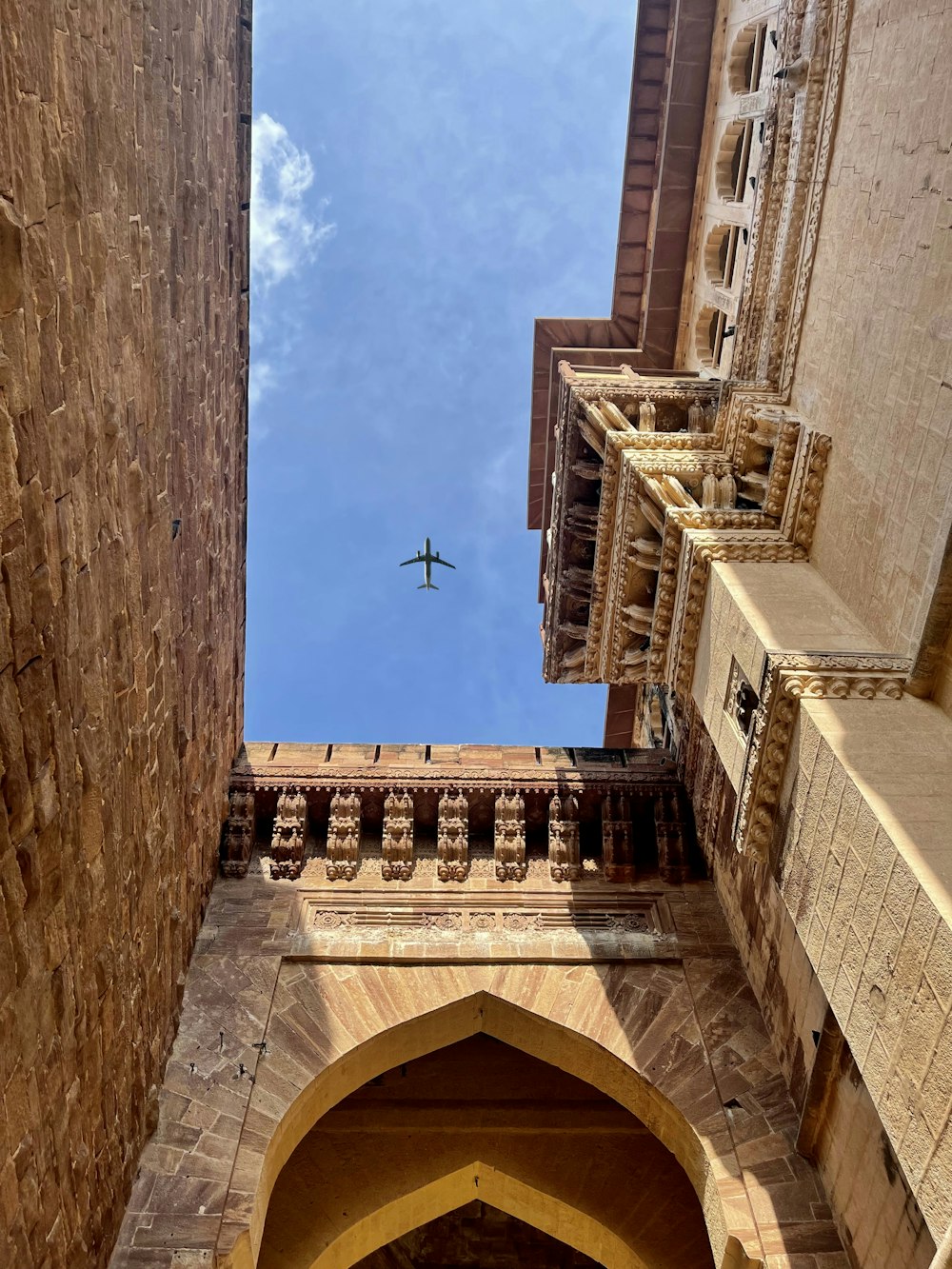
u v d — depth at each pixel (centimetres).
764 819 878
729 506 1169
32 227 570
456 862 1335
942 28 827
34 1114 681
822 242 1050
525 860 1353
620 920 1295
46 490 618
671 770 1460
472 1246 1569
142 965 938
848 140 996
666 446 1266
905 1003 654
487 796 1407
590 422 1366
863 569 916
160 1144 980
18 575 584
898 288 881
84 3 641
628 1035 1140
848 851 740
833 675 831
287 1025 1118
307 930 1238
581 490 1440
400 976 1192
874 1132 904
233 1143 991
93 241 677
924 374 828
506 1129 1277
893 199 896
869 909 706
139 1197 933
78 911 740
